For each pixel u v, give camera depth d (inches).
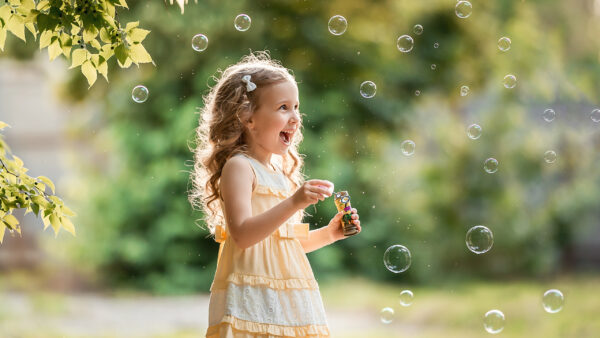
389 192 361.7
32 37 332.5
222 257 85.8
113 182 343.9
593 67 429.4
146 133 339.9
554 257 390.0
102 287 330.3
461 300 301.1
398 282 350.6
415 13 375.6
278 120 88.4
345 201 92.8
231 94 89.7
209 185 93.3
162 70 334.6
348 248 351.6
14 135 397.1
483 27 383.2
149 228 337.7
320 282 335.9
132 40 94.7
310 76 343.9
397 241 357.1
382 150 362.6
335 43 346.3
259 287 82.3
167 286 324.5
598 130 415.2
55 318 251.3
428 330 240.1
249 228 80.7
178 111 332.8
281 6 341.4
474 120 400.8
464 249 375.6
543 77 406.9
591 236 403.9
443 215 376.5
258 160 90.4
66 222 100.9
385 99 358.0
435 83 373.7
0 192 97.0
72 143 378.3
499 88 395.9
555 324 246.7
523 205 395.2
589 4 443.2
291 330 81.9
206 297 312.5
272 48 336.2
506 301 294.7
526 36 396.8
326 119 340.5
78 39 94.6
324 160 334.6
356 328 243.4
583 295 306.0
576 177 408.2
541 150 400.2
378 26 371.9
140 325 242.4
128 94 341.7
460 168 389.7
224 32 331.6
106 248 337.4
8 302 279.6
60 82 364.5
